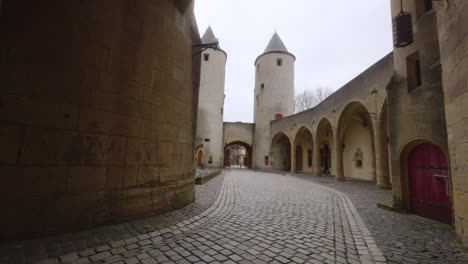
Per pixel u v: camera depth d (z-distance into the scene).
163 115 5.25
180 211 5.44
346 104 14.95
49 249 2.96
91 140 3.81
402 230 4.66
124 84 4.36
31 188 3.19
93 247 3.15
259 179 15.85
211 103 30.58
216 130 30.45
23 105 3.18
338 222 5.14
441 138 5.23
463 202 3.79
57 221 3.39
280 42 34.94
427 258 3.32
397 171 6.50
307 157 25.94
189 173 6.45
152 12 5.07
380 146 11.66
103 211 3.91
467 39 3.56
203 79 30.81
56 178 3.40
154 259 2.99
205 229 4.35
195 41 7.11
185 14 6.36
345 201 7.77
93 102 3.86
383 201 7.24
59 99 3.49
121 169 4.21
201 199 7.24
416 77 6.29
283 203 7.15
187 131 6.35
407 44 6.24
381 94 11.59
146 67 4.84
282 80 33.28
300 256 3.26
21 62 3.20
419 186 6.02
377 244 3.85
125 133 4.32
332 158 21.34
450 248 3.70
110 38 4.18
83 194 3.67
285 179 16.23
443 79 4.39
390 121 6.84
